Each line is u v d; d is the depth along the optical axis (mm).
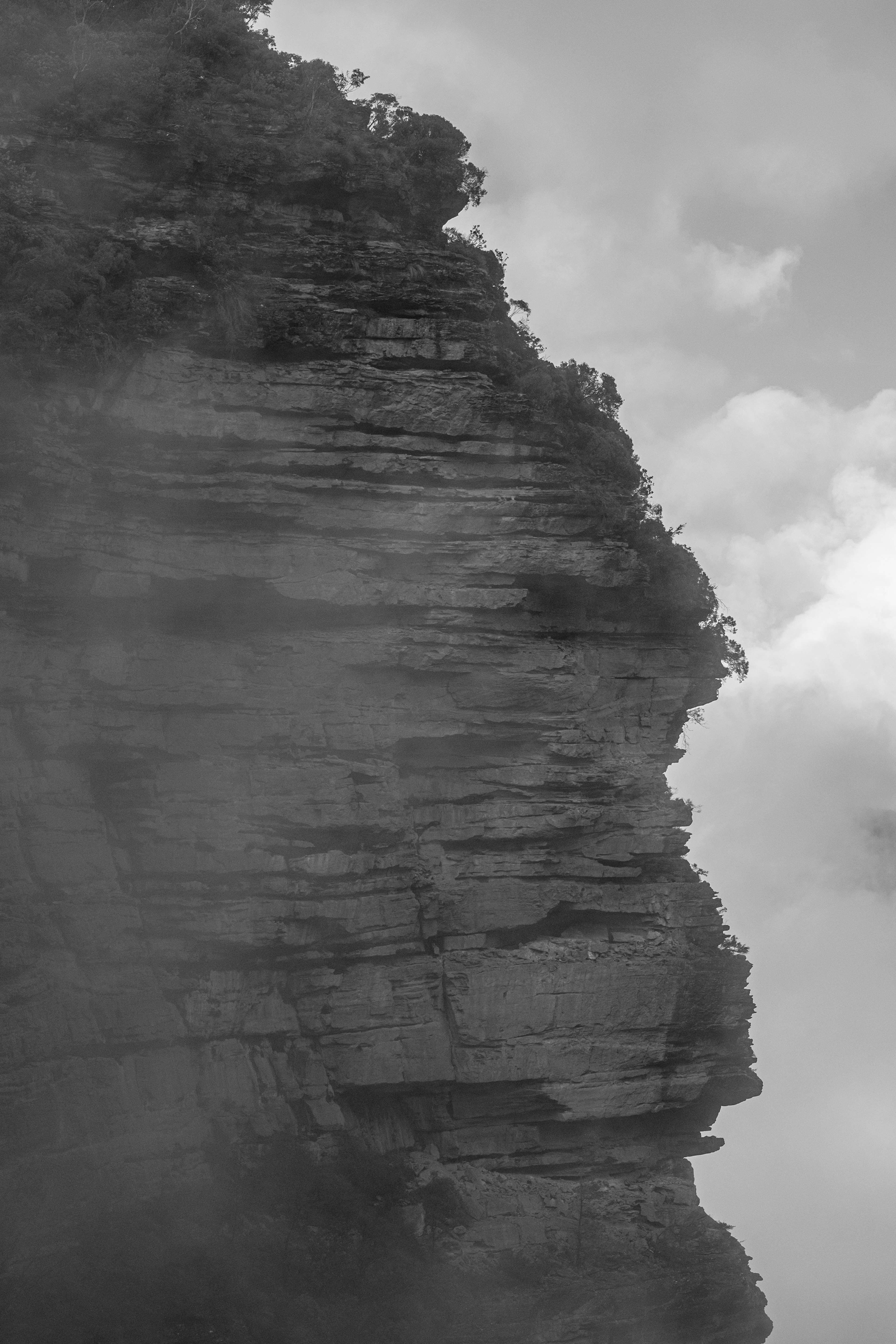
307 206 95125
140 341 86125
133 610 85625
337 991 88062
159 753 85875
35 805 81688
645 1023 92000
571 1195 88938
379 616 90188
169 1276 76938
